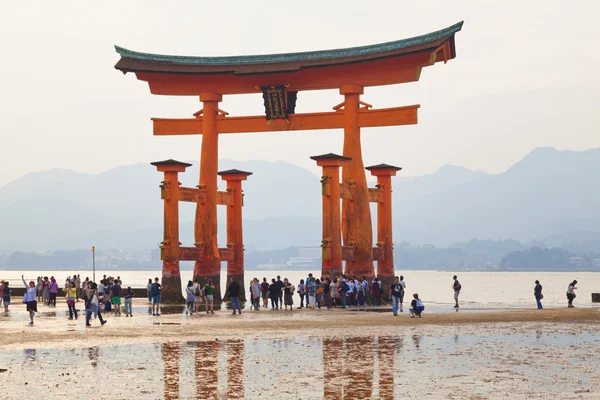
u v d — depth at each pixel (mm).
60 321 43031
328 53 60531
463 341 31375
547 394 19500
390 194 66000
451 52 60688
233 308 47406
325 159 56406
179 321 42125
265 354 27594
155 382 21906
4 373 23500
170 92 63812
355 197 60219
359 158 60375
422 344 30391
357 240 60188
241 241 65312
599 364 24734
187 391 20531
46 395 19922
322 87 61469
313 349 28953
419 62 57625
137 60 62906
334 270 55938
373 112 60250
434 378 22188
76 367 24672
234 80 62219
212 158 62406
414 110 58812
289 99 62344
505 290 158625
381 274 65188
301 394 20000
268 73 60312
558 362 25203
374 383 21484
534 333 34594
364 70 59594
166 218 58500
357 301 56031
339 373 23250
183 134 63906
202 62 62594
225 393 20234
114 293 47719
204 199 61875
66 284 45281
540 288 53438
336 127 60844
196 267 61781
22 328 38250
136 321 42406
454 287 55094
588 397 19078
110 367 24672
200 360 26156
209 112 62812
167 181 58125
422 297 108500
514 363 25016
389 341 31500
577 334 34125
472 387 20656
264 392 20328
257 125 62250
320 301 53250
